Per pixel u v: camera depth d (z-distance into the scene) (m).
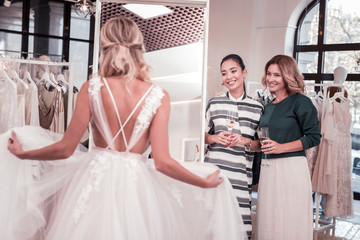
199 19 2.56
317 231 4.28
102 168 1.55
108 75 1.57
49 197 1.74
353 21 6.28
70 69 3.76
